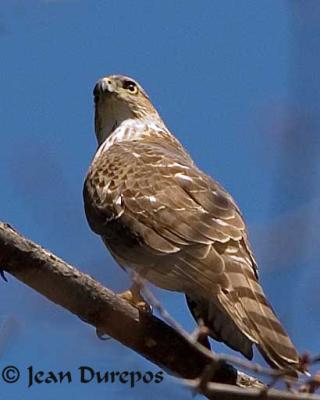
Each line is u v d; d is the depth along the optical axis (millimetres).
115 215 13156
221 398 9203
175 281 11828
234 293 11195
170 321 8625
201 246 11953
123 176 13539
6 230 10352
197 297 11672
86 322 10836
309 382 8188
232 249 11906
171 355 11086
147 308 11992
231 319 11047
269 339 10438
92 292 10633
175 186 13070
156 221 12648
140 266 12305
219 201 12703
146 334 10992
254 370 7910
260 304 11016
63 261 10500
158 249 12289
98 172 13875
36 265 10414
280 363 10164
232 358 7957
